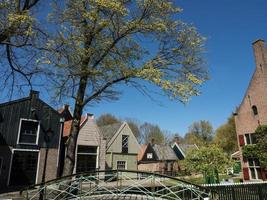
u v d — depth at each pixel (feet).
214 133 229.45
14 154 76.33
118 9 37.32
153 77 38.60
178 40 43.80
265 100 76.95
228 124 210.79
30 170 78.23
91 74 40.11
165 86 37.83
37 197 46.37
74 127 43.88
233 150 197.98
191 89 39.01
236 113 84.99
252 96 81.00
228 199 47.29
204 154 73.56
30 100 81.92
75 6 39.88
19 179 75.66
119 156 108.99
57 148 84.02
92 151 93.97
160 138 223.51
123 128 113.91
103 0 36.11
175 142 172.65
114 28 41.65
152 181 43.78
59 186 43.73
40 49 37.42
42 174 79.61
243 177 79.56
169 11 42.73
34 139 80.79
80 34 40.29
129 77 41.81
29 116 80.69
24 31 34.99
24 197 47.01
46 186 42.22
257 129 73.46
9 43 36.24
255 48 81.66
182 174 120.47
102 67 42.24
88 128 94.58
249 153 77.30
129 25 41.63
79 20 40.68
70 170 42.57
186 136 241.55
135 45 43.70
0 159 73.87
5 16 33.40
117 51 41.86
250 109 81.05
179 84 39.29
